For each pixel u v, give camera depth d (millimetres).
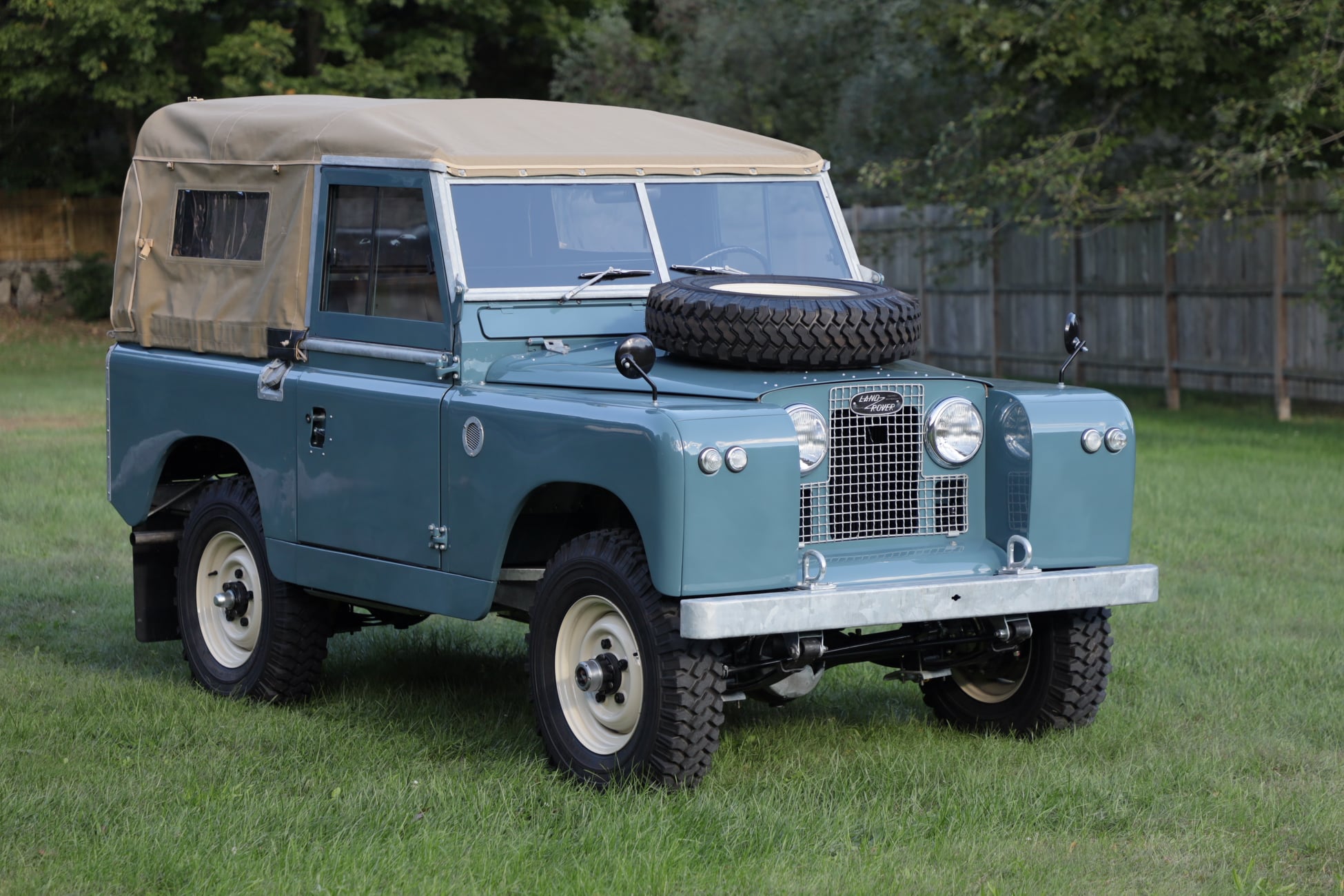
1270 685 8203
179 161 8469
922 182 23859
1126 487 6836
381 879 5410
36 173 36531
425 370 7039
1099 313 23266
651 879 5371
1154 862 5688
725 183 7754
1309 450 17000
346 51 31250
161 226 8578
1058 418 6695
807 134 27312
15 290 37125
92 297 35469
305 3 30766
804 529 6398
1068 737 7211
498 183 7160
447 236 6969
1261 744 7141
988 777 6602
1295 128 18203
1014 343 24828
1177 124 19922
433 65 31938
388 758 6926
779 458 6008
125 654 9109
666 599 6125
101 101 33938
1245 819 6133
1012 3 20000
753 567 5996
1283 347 19984
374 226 7379
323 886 5316
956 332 25719
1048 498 6668
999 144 21578
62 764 6723
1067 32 18859
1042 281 24094
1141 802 6352
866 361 6594
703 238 7613
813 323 6445
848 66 26656
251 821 5945
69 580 10883
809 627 6023
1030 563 6621
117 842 5707
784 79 27281
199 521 8375
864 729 7574
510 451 6520
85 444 17516
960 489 6789
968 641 6961
